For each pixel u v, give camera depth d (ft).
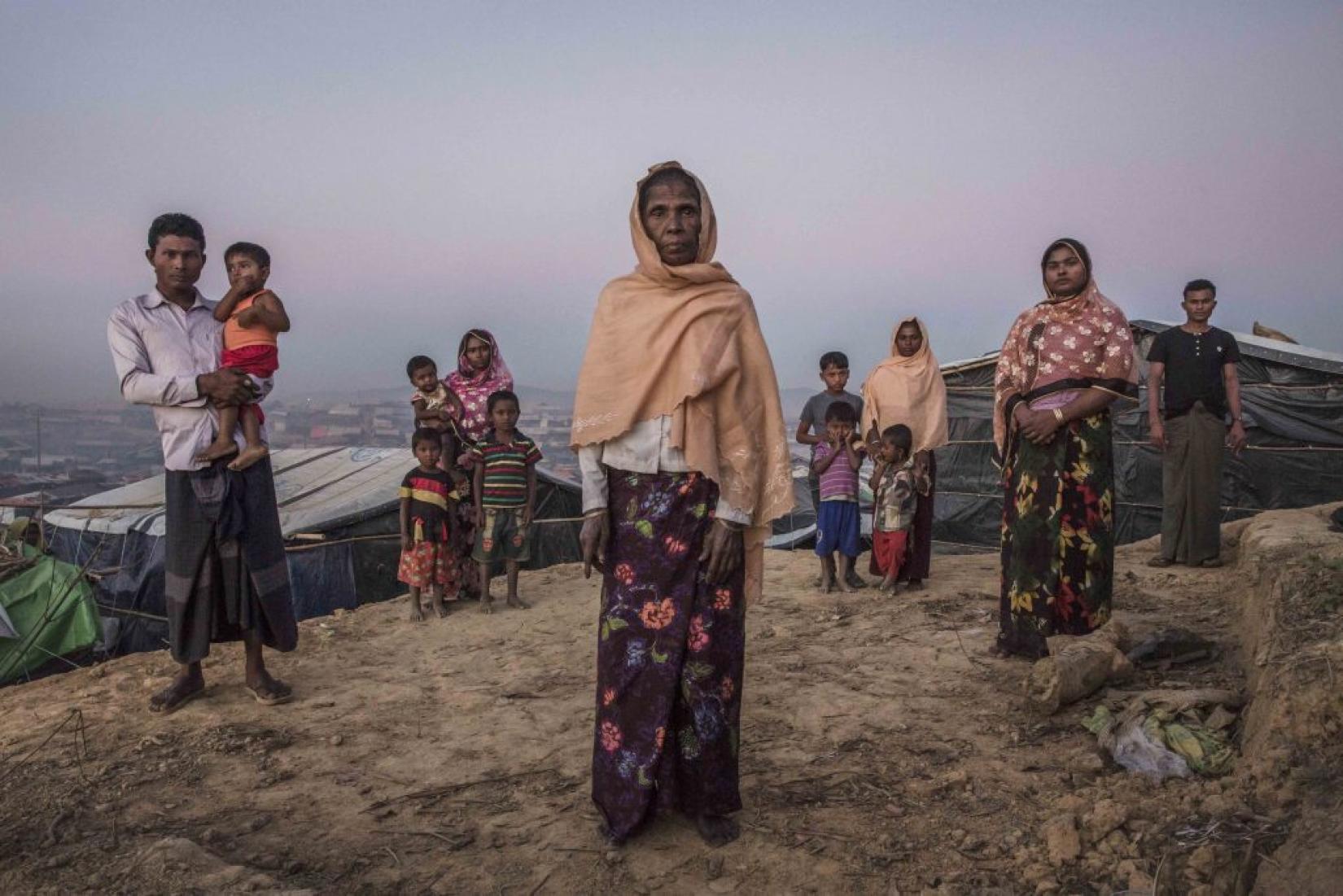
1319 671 9.25
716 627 9.70
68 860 9.49
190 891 8.54
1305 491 48.08
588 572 10.43
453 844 9.93
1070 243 14.76
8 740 13.50
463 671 16.76
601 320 9.92
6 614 27.94
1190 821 8.64
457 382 23.54
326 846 9.94
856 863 9.20
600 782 9.95
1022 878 8.61
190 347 14.10
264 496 14.70
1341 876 6.79
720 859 9.33
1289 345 49.75
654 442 9.54
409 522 21.40
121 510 56.85
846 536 22.29
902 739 12.23
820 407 25.04
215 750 12.80
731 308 9.70
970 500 60.23
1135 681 13.32
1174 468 22.93
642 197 9.78
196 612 14.35
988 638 16.83
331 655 18.10
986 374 59.52
